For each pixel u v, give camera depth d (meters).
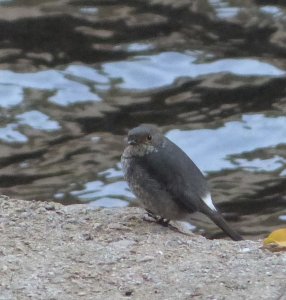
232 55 19.31
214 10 20.61
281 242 8.95
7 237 9.05
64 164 16.58
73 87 18.41
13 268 8.29
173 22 20.28
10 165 16.58
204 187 10.47
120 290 7.98
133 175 10.50
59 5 20.70
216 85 18.55
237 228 15.05
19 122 17.55
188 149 16.98
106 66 19.02
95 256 8.61
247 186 16.06
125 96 18.25
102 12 20.50
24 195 15.84
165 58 19.25
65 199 15.73
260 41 19.72
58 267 8.34
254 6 20.73
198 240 9.20
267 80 18.62
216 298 7.77
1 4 20.61
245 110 17.94
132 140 10.42
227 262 8.45
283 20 20.22
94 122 17.58
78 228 9.48
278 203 15.65
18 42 19.66
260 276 8.12
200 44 19.69
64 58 19.27
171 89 18.47
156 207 10.41
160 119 17.69
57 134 17.28
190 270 8.28
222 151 16.98
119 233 9.44
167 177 10.34
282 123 17.56
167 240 9.11
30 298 7.79
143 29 20.08
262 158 16.75
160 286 8.02
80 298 7.82
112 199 15.70
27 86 18.42
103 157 16.70
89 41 19.69
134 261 8.52
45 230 9.31
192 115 17.83
